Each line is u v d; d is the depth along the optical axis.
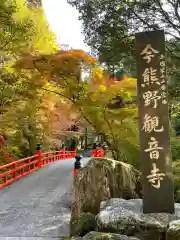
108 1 9.58
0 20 11.91
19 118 15.00
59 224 6.94
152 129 5.42
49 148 21.38
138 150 10.56
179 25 9.36
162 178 5.32
